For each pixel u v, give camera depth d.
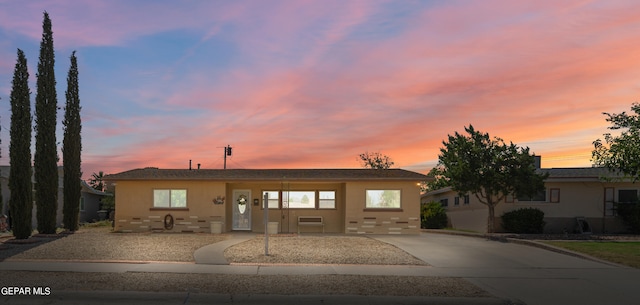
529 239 21.50
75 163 26.09
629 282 12.62
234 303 10.16
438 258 16.14
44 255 15.74
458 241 21.45
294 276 12.64
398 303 10.27
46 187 23.12
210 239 20.59
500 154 24.47
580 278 13.08
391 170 27.86
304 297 10.51
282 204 26.47
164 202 25.45
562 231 26.22
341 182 25.47
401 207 25.27
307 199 26.53
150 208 25.27
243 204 26.44
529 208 26.16
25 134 21.55
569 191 26.44
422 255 16.75
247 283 11.75
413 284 11.91
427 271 13.73
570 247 18.34
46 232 22.97
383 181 25.27
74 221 25.88
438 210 34.75
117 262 14.47
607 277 13.24
